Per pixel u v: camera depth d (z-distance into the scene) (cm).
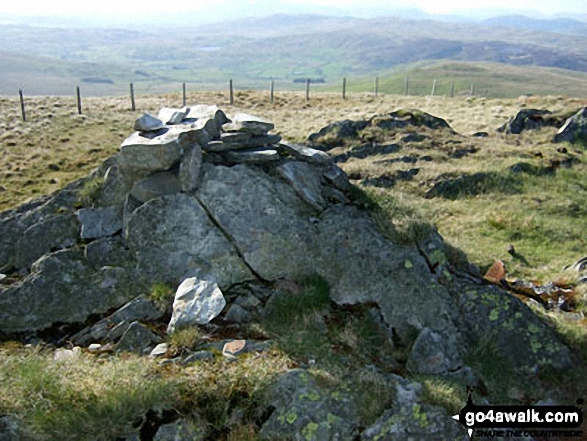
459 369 335
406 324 369
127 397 285
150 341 349
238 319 368
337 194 485
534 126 1347
